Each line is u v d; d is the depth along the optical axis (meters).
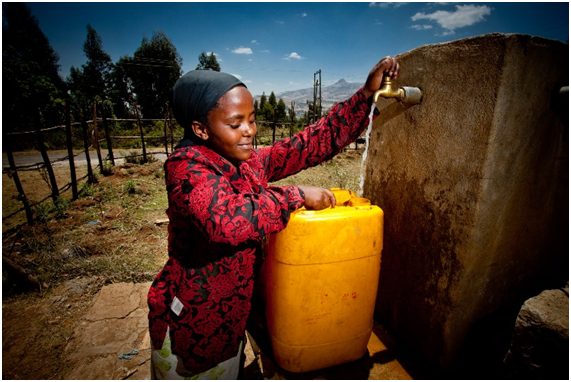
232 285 1.12
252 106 1.05
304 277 1.40
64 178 7.89
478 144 1.31
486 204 1.35
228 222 0.94
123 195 6.14
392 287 1.94
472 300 1.54
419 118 1.61
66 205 5.27
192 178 0.97
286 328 1.49
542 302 1.41
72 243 3.77
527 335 1.39
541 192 1.50
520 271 1.63
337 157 10.62
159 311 1.14
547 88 1.30
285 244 1.36
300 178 7.83
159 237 4.10
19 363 2.11
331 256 1.39
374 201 2.04
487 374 1.65
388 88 1.41
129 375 1.99
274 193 1.11
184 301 1.09
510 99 1.24
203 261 1.07
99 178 7.58
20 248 3.79
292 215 1.34
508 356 1.48
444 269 1.54
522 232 1.53
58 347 2.23
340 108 1.50
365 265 1.47
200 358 1.15
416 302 1.75
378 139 1.96
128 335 2.33
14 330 2.40
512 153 1.33
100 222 4.68
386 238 1.95
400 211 1.81
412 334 1.80
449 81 1.42
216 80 1.00
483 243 1.42
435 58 1.48
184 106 1.04
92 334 2.34
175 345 1.13
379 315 2.10
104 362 2.10
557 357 1.30
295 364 1.57
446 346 1.58
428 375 1.66
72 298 2.78
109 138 8.82
